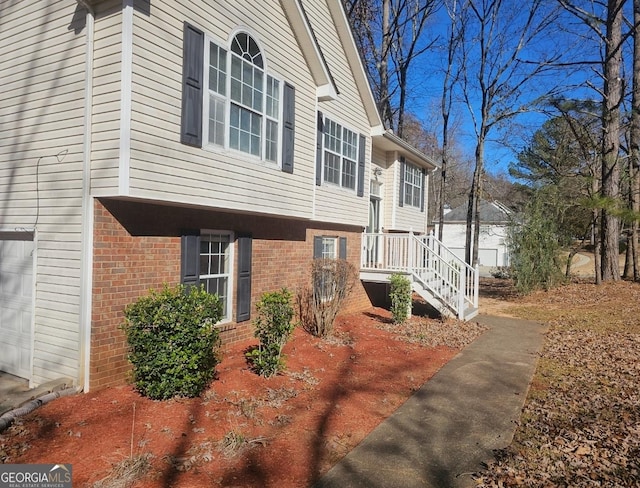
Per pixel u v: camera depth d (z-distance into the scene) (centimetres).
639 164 1875
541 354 860
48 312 593
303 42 855
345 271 976
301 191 879
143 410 505
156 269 630
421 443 458
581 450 442
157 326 522
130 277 593
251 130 728
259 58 740
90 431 453
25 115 617
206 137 627
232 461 406
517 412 551
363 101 1247
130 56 518
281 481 376
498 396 611
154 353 523
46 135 590
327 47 1086
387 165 1545
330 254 1162
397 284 1109
